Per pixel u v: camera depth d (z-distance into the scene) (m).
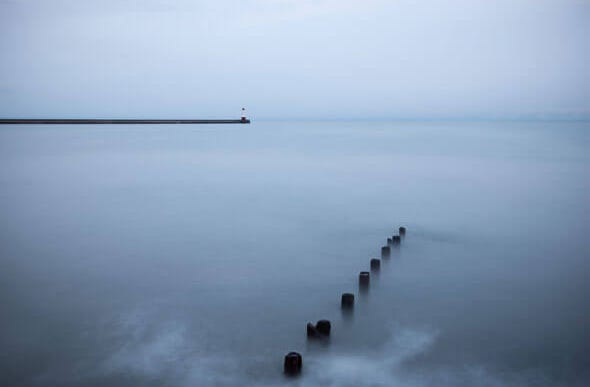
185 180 21.92
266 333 6.61
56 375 5.50
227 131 85.62
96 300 7.72
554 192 18.88
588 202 16.62
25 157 32.44
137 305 7.52
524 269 9.40
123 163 28.95
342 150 40.38
